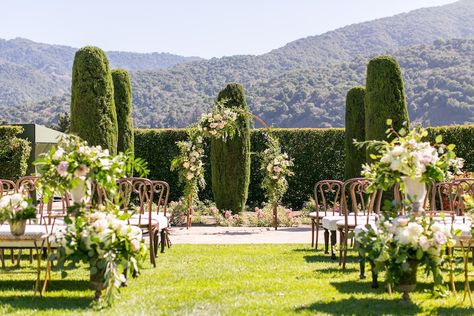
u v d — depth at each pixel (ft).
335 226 24.84
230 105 43.52
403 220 16.08
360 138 44.24
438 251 15.96
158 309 15.56
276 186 39.27
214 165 44.21
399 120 38.32
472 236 17.37
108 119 37.96
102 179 17.78
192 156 39.70
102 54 38.14
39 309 15.55
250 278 20.25
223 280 19.88
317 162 53.06
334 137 52.85
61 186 17.63
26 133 49.11
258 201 53.47
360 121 44.24
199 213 47.14
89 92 37.45
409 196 18.37
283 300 16.60
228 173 43.73
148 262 23.85
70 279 20.15
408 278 16.20
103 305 15.62
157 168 53.62
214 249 28.09
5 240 17.65
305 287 18.54
